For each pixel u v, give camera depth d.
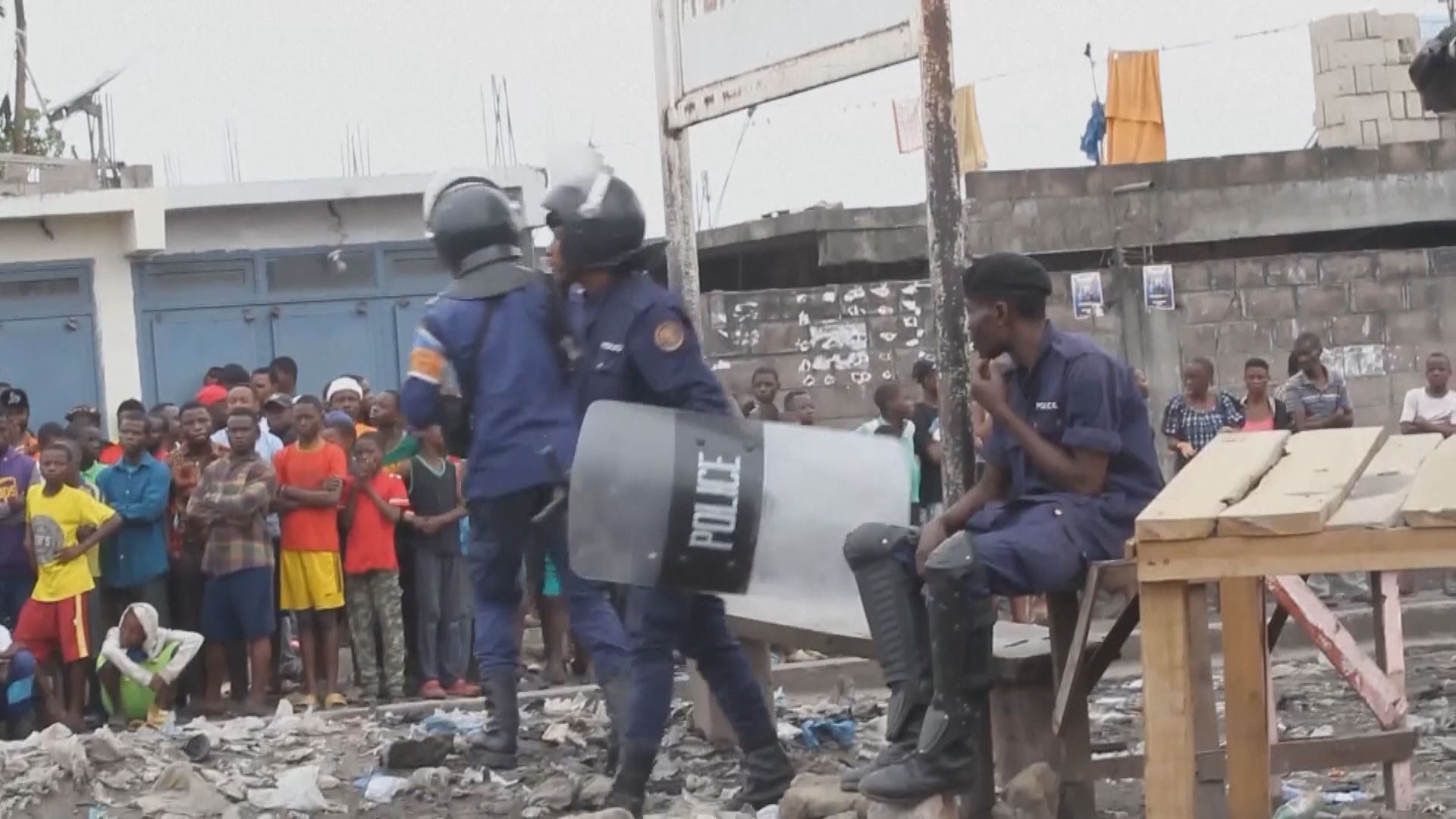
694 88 7.91
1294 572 4.48
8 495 10.86
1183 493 4.88
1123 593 5.65
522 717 8.89
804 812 6.20
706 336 16.11
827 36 6.77
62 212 16.89
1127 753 7.22
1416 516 4.36
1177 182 18.38
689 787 7.15
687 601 6.36
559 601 11.41
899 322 16.33
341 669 12.64
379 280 18.33
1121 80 20.08
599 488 6.08
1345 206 18.59
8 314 17.20
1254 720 4.88
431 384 6.89
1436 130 20.39
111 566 10.69
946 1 5.90
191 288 17.80
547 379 6.83
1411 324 17.27
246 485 10.62
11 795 7.01
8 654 9.73
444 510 11.18
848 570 6.06
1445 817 6.16
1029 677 5.91
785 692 10.72
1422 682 9.98
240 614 10.61
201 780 7.21
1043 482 5.65
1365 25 20.42
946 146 5.89
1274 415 13.55
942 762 5.32
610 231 6.46
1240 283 17.20
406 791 7.14
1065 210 18.28
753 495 6.05
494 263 6.96
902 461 6.14
